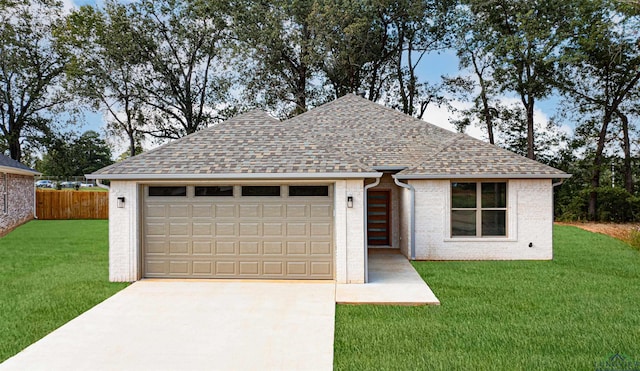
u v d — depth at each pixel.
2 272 11.43
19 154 33.19
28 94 32.72
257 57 32.06
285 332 6.79
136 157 10.74
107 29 30.83
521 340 6.42
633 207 25.77
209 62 34.72
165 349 6.13
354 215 10.09
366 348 6.14
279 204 10.41
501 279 10.64
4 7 30.59
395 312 7.90
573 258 13.78
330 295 8.98
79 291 9.39
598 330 6.86
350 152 15.34
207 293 9.14
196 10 32.06
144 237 10.54
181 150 10.94
